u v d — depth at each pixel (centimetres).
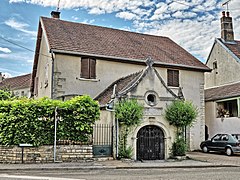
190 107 1770
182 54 2536
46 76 2148
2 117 1488
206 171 1322
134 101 1669
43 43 2312
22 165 1384
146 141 1708
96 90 2056
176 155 1745
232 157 1933
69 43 2069
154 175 1162
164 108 1756
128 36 2570
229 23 3003
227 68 2827
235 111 2564
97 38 2312
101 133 1686
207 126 2617
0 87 4475
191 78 2381
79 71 2020
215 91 2727
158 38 2770
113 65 2134
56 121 1532
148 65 1772
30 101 1523
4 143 1482
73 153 1547
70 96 1952
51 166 1355
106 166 1396
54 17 2503
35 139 1490
